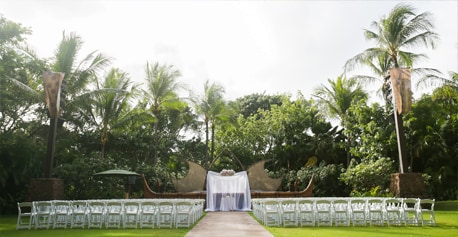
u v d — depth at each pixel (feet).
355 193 74.02
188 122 128.26
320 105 104.68
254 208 52.60
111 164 78.74
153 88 100.78
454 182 86.48
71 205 39.83
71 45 76.28
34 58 75.25
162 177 89.10
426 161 90.68
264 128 123.75
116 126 92.12
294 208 40.60
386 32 75.20
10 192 67.77
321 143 109.19
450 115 86.74
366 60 77.20
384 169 74.90
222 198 66.03
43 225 39.68
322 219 41.60
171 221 37.32
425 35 73.51
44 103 78.23
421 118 87.25
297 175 98.48
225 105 112.78
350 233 32.01
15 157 67.05
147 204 39.78
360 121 89.10
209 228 36.76
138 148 106.83
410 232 32.48
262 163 82.12
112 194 73.15
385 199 38.65
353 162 89.40
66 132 91.76
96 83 92.17
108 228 37.83
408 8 73.77
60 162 78.28
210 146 131.03
